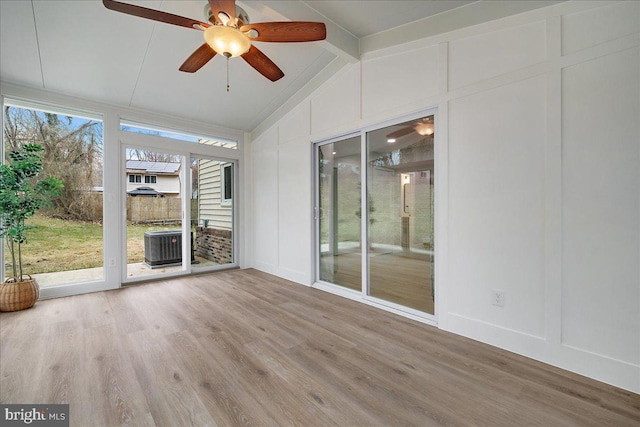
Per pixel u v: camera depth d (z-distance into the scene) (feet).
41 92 10.90
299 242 13.38
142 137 13.23
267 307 10.12
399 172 9.61
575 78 6.10
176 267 15.03
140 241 13.79
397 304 9.73
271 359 6.64
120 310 9.74
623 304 5.59
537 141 6.60
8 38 8.42
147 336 7.77
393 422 4.70
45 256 11.53
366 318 9.14
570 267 6.17
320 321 8.89
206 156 15.37
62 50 9.12
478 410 4.98
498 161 7.21
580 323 6.06
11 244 9.86
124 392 5.39
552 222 6.38
